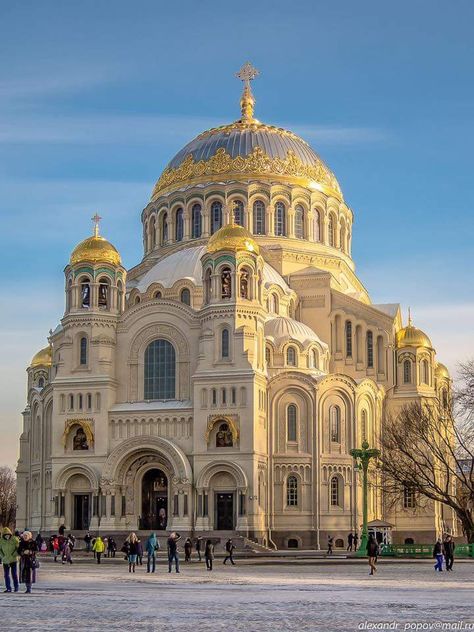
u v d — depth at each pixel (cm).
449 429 12988
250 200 14588
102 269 12638
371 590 5428
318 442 12281
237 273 12075
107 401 12219
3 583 6091
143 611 4125
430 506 13200
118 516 11881
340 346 14088
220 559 9812
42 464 13225
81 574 7394
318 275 14250
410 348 14112
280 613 4012
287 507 12144
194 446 11800
